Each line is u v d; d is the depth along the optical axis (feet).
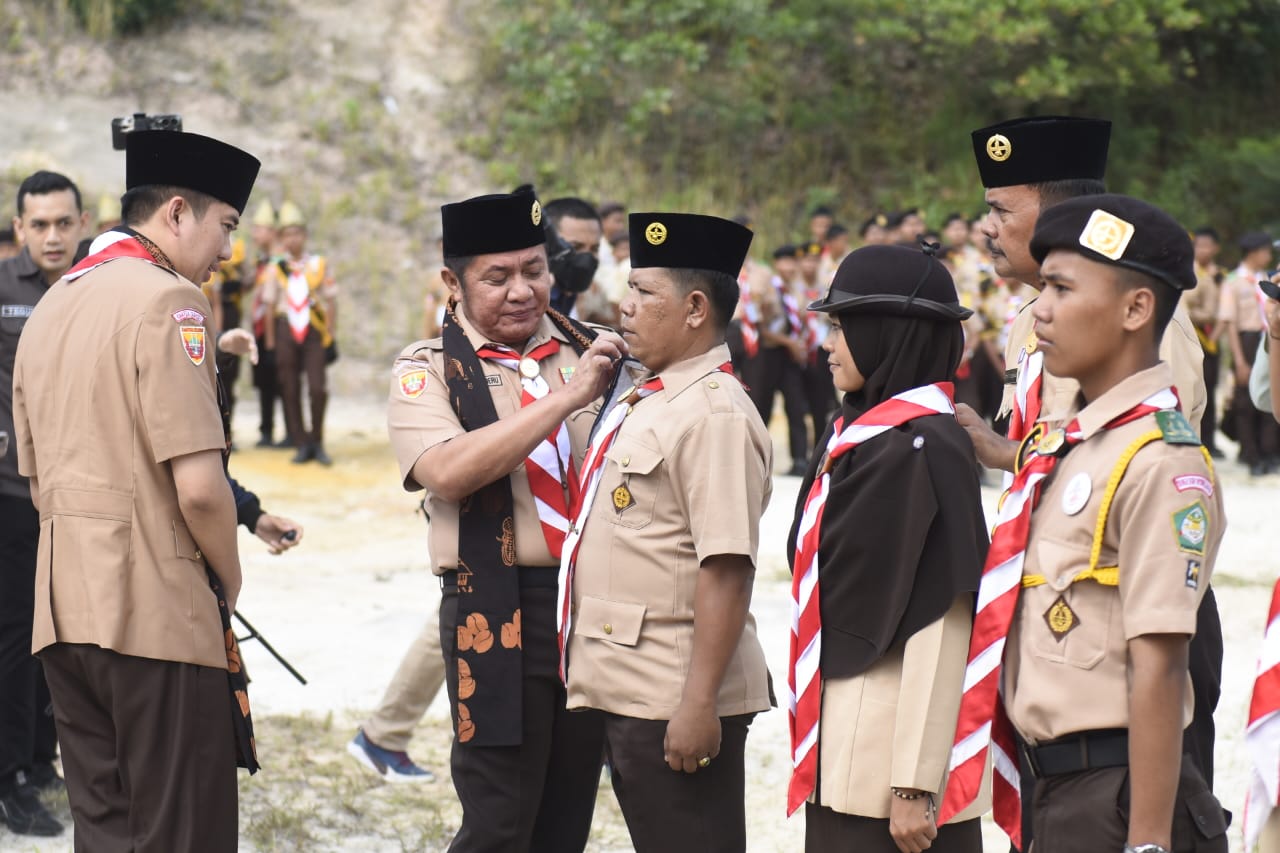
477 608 12.14
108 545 11.61
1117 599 8.96
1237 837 16.17
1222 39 70.03
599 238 23.63
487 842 12.23
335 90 61.77
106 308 11.74
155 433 11.50
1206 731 10.91
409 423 12.42
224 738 12.02
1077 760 9.07
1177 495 8.71
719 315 11.51
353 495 37.27
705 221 11.27
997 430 13.04
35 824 15.94
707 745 10.98
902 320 10.18
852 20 63.16
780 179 62.49
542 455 12.44
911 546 9.80
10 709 15.84
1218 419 48.06
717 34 66.03
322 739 19.16
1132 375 9.15
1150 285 8.99
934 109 65.10
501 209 12.27
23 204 16.53
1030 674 9.25
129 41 61.62
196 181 12.16
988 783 10.47
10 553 15.78
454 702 12.28
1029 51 60.95
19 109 56.75
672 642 11.31
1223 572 28.99
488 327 12.59
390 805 17.16
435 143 60.80
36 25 60.44
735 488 11.02
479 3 66.39
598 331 13.17
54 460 11.84
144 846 11.74
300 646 23.50
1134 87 63.93
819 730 10.23
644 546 11.29
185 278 12.13
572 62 61.26
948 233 40.09
